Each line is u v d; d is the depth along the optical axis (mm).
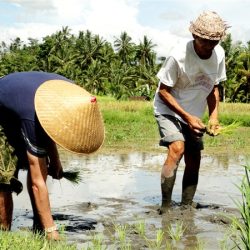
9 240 3520
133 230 4203
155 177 6562
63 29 58156
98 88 54844
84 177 6387
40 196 3945
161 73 4887
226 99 48312
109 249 3752
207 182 6273
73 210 4805
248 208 3582
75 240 3926
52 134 3906
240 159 8461
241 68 47125
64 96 3975
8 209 4086
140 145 10438
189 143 5059
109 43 62844
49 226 3930
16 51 70875
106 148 9680
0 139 4020
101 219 4535
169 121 4969
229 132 4918
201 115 5070
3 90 4023
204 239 4016
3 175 3984
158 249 3775
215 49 4922
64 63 55031
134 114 21828
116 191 5660
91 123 3988
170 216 4688
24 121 3938
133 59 61875
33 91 3977
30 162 3957
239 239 3994
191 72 4840
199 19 4664
